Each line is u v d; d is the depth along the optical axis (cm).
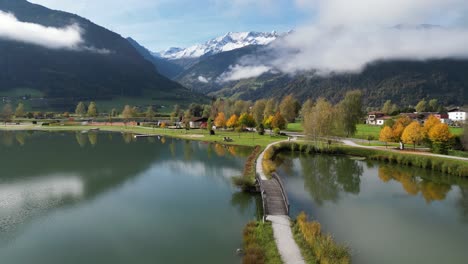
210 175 5916
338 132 8700
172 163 7025
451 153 6681
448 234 3328
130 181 5497
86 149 9125
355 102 11919
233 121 12875
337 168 6469
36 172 6147
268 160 6356
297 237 2909
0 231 3475
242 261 2697
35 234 3397
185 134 12756
